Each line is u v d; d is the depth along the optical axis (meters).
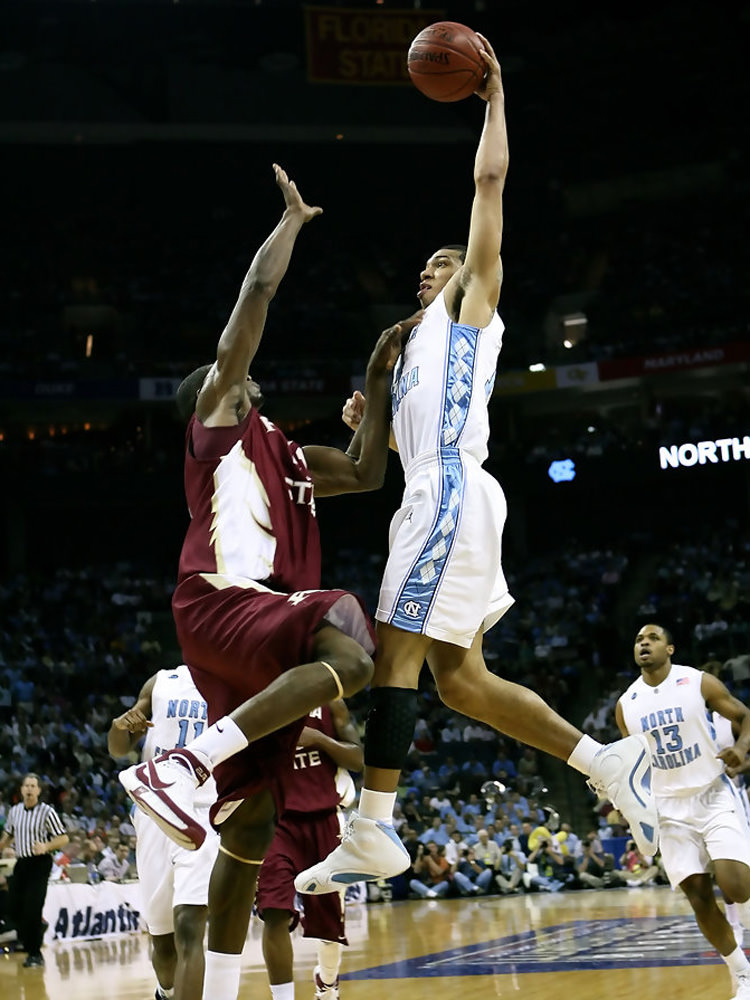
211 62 28.55
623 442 27.34
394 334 4.03
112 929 12.55
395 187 30.61
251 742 3.12
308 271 30.09
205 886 4.96
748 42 29.14
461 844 17.05
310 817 5.42
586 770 3.72
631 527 28.11
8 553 25.89
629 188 30.95
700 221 30.08
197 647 3.33
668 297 28.73
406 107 28.97
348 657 3.10
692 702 6.34
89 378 26.23
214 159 29.53
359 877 3.53
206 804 3.38
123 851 14.09
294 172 30.12
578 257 30.55
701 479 27.61
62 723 20.89
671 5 29.14
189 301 29.22
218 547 3.42
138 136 28.27
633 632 25.41
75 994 7.74
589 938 9.96
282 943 5.29
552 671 24.53
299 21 27.56
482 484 3.68
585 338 29.11
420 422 3.74
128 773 2.95
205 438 3.49
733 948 6.16
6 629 23.92
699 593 25.56
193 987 4.84
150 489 26.05
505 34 29.47
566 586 26.72
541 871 17.28
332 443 28.42
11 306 28.08
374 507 28.64
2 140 27.84
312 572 3.58
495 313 3.88
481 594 3.62
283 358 28.78
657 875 17.22
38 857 10.10
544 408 29.33
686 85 29.94
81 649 23.66
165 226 30.02
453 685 3.74
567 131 30.81
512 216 31.34
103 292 29.03
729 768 6.03
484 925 11.84
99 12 26.95
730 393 28.16
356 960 9.03
